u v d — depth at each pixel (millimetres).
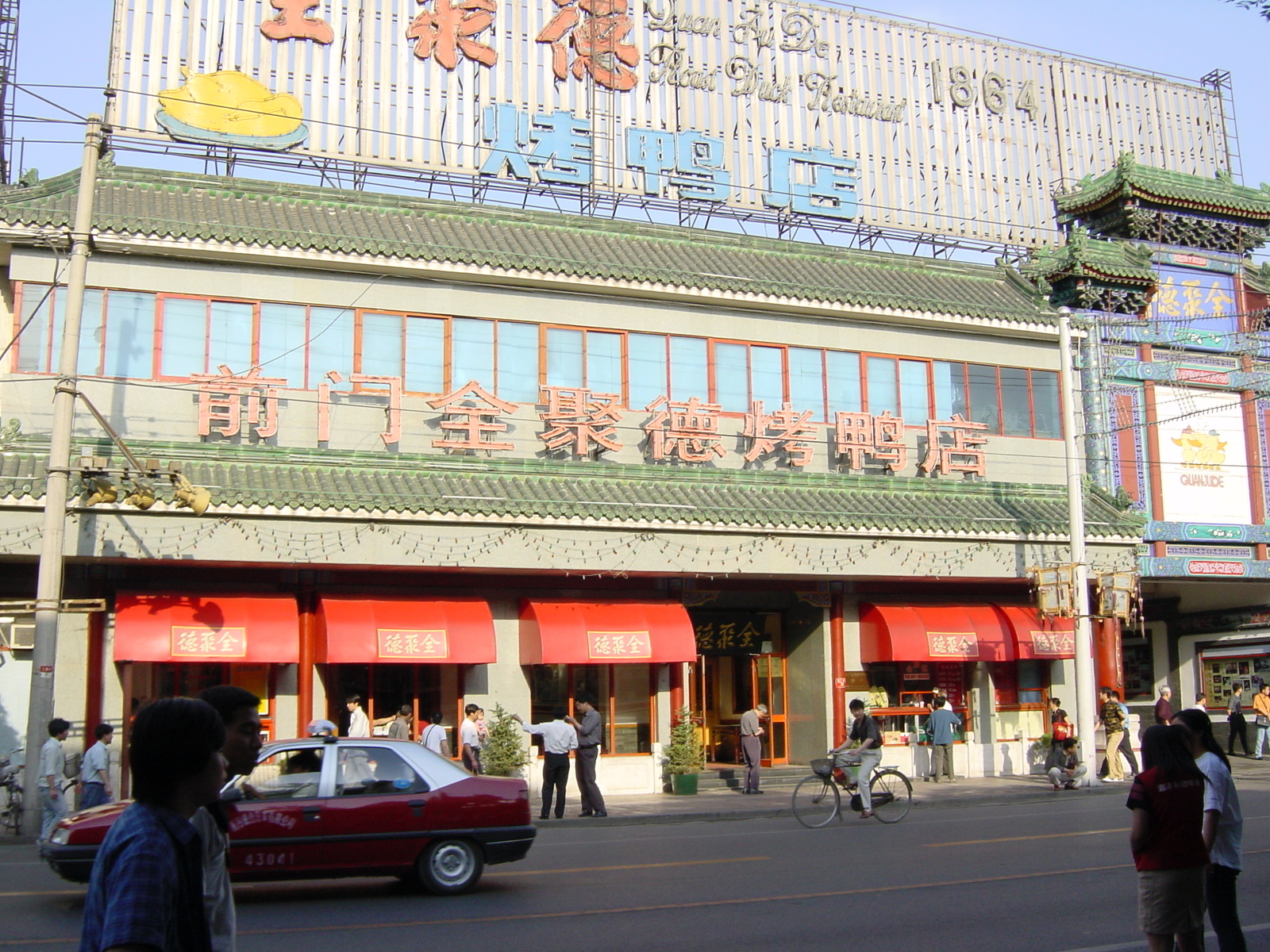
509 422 25219
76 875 12203
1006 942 10469
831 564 25719
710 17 33062
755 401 26984
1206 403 33656
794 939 10656
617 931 11086
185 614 21828
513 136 30281
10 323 23375
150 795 4184
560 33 31297
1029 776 29281
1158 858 7750
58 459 19109
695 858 16141
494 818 13617
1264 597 34812
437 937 10859
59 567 18984
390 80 29531
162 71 27641
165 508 20734
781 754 29188
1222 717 35688
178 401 22859
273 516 21438
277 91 28469
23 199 22500
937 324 29078
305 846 12859
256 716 5422
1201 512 33062
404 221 26203
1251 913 11648
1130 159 33938
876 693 28438
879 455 27766
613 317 26438
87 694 21578
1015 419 30234
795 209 32875
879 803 20594
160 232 22453
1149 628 38188
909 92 35281
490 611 24547
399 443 24250
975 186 35594
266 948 10391
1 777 20266
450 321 25109
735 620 29516
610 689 25891
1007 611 29328
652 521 23938
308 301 24125
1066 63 38031
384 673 24078
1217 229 35156
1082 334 30516
